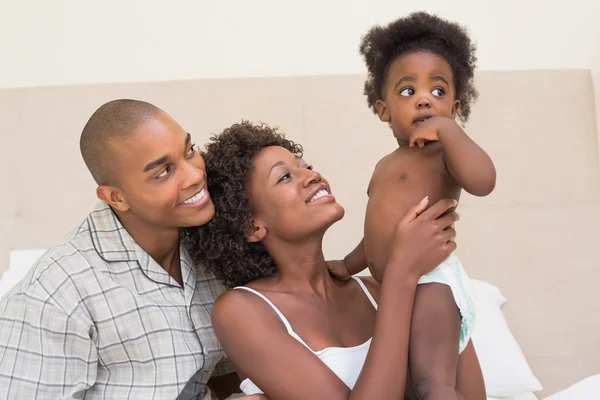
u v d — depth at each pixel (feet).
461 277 4.39
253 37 8.58
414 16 4.78
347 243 7.89
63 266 4.54
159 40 8.59
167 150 4.42
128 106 4.53
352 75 8.21
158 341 4.66
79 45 8.58
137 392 4.62
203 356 4.83
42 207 8.02
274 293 4.51
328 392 3.96
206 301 5.08
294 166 4.58
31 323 4.40
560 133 8.04
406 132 4.58
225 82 8.26
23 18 8.59
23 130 8.16
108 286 4.61
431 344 4.06
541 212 7.92
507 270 7.82
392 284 4.07
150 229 4.78
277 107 8.18
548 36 8.45
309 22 8.57
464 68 4.83
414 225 4.17
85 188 8.05
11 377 4.36
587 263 7.80
